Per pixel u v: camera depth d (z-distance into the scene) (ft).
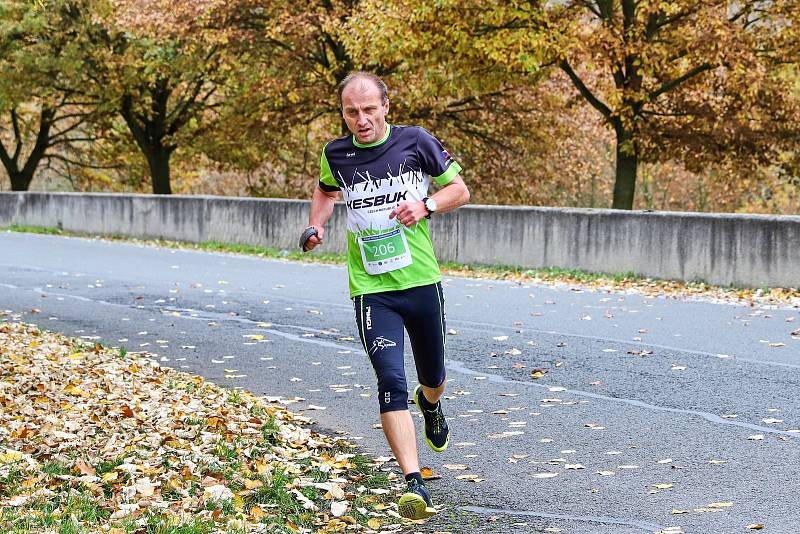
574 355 53.21
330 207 30.17
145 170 254.27
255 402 43.11
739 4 130.31
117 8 178.81
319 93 174.09
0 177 315.17
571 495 30.73
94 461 33.17
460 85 138.82
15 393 43.32
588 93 142.92
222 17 170.19
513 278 94.58
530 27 129.80
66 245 130.52
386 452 36.14
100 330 64.18
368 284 28.45
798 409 40.83
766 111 141.49
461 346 56.34
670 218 88.53
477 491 31.40
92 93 210.59
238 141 205.16
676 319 64.49
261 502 29.58
